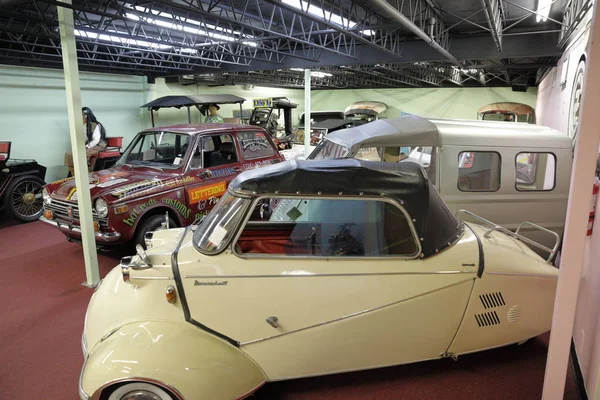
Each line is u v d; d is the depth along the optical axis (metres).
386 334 2.36
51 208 5.04
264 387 2.62
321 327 2.30
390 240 2.39
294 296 2.29
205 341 2.18
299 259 2.35
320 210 2.45
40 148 9.27
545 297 2.58
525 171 4.34
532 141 4.20
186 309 2.24
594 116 1.74
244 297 2.28
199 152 5.20
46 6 6.68
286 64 10.51
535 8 6.95
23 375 2.87
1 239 6.14
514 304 2.51
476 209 4.16
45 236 6.29
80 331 3.46
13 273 4.75
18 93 8.73
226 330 2.25
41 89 9.15
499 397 2.52
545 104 11.37
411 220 2.37
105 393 2.04
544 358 2.89
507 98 17.14
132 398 2.05
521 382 2.64
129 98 11.52
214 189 5.29
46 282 4.48
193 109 13.91
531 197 4.23
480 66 11.75
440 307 2.38
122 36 7.20
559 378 2.05
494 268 2.46
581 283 2.95
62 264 5.04
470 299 2.42
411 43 9.15
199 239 2.49
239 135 5.77
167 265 2.35
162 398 2.04
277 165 2.63
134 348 2.05
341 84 18.39
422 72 14.50
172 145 5.41
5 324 3.57
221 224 2.42
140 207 4.53
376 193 2.38
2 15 6.43
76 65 3.91
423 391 2.58
